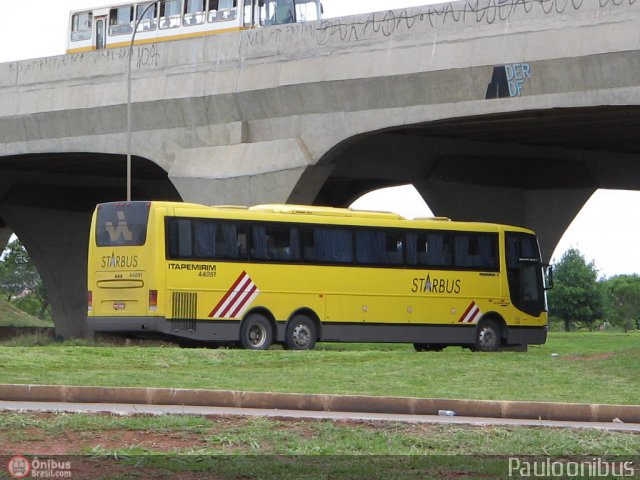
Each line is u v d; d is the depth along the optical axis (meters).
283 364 30.62
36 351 30.05
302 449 16.17
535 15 44.09
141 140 57.84
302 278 38.88
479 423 18.69
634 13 41.66
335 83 49.84
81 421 17.38
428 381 25.97
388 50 48.19
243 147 54.00
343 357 32.50
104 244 37.19
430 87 47.41
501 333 43.53
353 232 40.16
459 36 46.12
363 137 50.88
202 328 36.78
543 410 20.55
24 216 79.44
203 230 37.09
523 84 44.88
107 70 58.28
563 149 60.47
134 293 36.41
